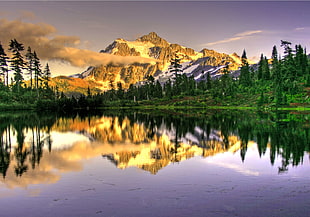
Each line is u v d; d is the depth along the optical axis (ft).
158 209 39.88
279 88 346.33
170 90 553.64
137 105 505.66
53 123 178.40
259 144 95.91
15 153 81.51
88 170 61.87
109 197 44.80
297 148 87.92
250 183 52.08
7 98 324.80
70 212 39.24
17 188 49.67
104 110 393.09
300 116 218.18
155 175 57.77
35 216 38.24
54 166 65.62
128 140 107.76
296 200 43.27
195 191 47.50
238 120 189.47
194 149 88.12
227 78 538.47
